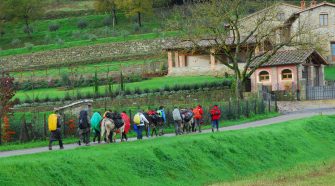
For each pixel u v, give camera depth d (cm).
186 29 13188
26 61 19150
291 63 13625
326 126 9219
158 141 6562
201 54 16038
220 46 12494
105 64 17788
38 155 5606
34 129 8450
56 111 8669
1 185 4784
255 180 6000
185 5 19425
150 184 5641
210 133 7450
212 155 6681
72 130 8494
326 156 7988
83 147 6262
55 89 15462
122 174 5575
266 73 13975
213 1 12462
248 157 7031
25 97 13400
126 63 17500
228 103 10406
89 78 15938
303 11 16638
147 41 19288
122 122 7206
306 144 8188
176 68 16250
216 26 12469
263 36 12481
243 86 12512
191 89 13000
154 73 16488
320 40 14588
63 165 5284
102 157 5644
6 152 7025
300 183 5650
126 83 14988
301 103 12712
